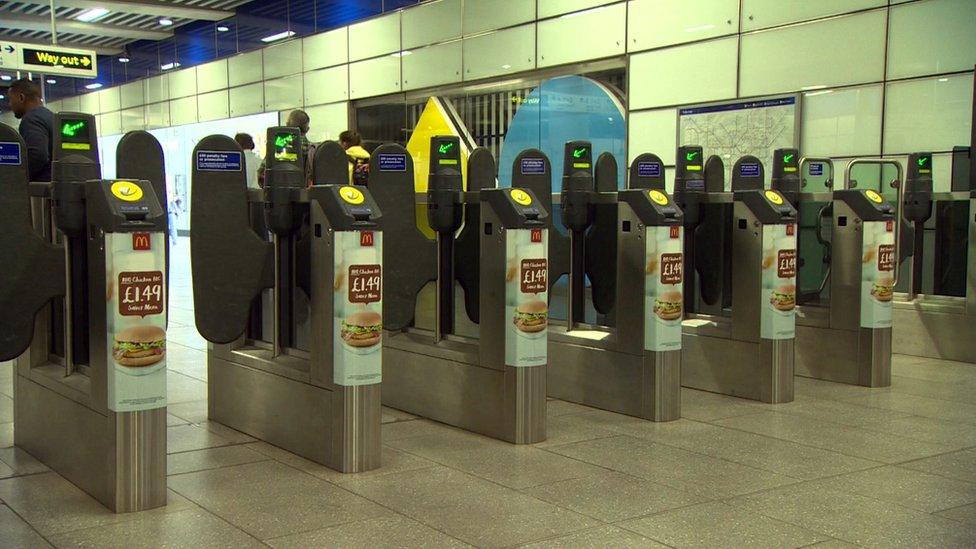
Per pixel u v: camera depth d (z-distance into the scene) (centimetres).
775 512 370
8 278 402
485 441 491
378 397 433
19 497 386
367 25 1465
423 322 595
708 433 510
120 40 2067
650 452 467
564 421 541
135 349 361
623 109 1089
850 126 866
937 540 338
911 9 814
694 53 994
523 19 1196
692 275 672
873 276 641
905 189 779
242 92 1772
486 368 502
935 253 789
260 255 480
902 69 825
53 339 459
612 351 566
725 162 973
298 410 457
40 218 447
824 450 471
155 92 2052
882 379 648
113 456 362
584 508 374
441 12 1327
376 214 427
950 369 721
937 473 430
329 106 1566
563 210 590
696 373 645
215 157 462
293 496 388
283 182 472
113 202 353
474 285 546
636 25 1052
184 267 1612
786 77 912
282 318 496
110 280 354
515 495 391
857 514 368
